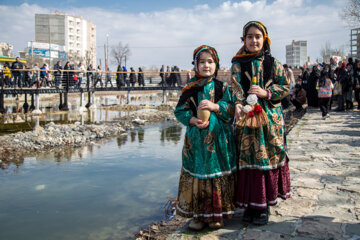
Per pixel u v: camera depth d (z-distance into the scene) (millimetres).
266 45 2645
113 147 7938
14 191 4691
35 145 7855
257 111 2381
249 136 2498
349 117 9656
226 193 2498
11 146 7629
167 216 3668
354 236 2314
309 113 11398
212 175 2441
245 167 2506
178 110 2621
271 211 2865
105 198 4344
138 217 3688
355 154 5059
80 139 8695
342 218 2646
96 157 6832
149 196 4398
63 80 18500
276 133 2504
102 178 5277
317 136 6844
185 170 2578
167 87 24172
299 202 3066
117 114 15945
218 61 2662
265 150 2457
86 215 3801
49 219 3703
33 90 16641
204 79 2596
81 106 19125
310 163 4602
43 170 5809
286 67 12289
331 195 3236
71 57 74875
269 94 2479
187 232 2549
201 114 2422
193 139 2518
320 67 13422
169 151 7406
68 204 4152
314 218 2662
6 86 17250
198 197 2504
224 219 2750
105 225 3508
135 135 9883
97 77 21016
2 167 6055
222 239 2369
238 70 2609
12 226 3541
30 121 12984
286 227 2520
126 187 4797
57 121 13008
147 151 7414
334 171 4137
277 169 2527
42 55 72250
